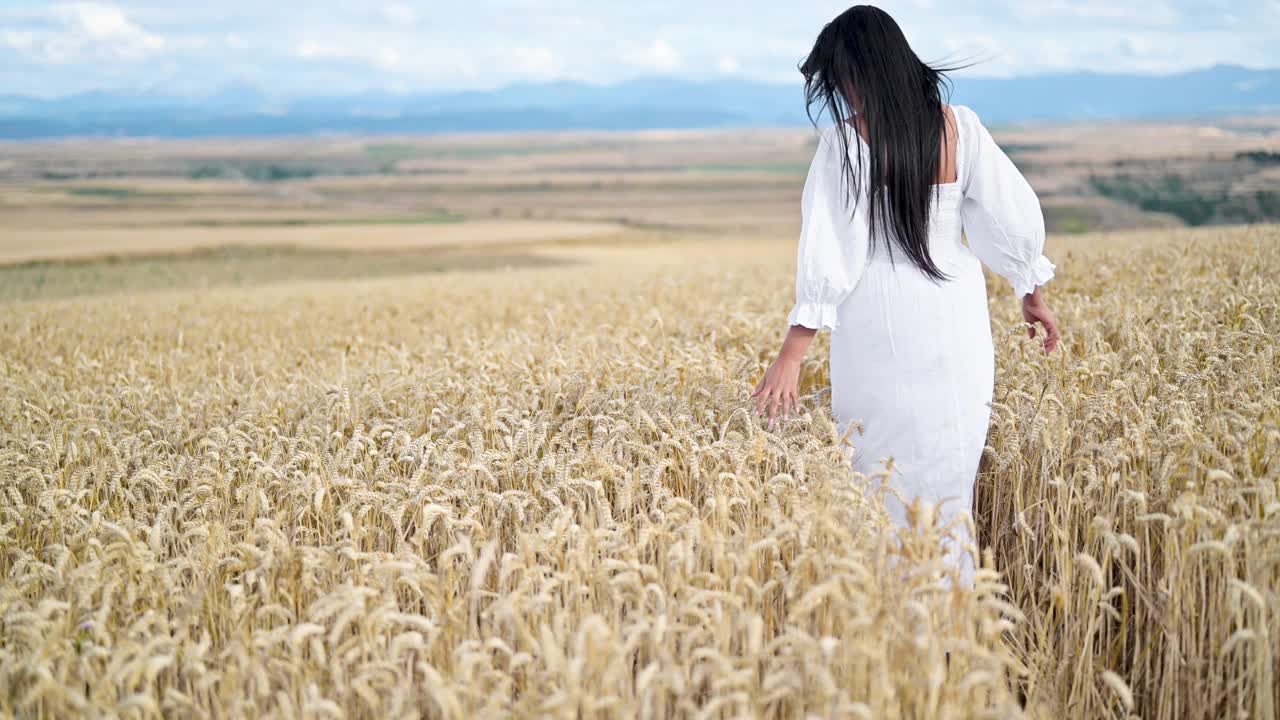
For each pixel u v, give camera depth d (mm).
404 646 2504
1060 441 3537
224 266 39438
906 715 2438
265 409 5180
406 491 3588
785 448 3557
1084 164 82812
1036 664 3203
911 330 3570
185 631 2607
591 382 4773
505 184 151375
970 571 3570
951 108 3674
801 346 3693
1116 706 3133
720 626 2555
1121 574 3469
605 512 3162
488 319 11914
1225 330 5141
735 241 50688
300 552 3068
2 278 34062
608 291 13859
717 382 4820
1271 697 2555
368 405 5086
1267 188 42562
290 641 2531
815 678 2432
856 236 3557
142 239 52281
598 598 2979
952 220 3609
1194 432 3426
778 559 3207
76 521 3615
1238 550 3082
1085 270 9141
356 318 12781
